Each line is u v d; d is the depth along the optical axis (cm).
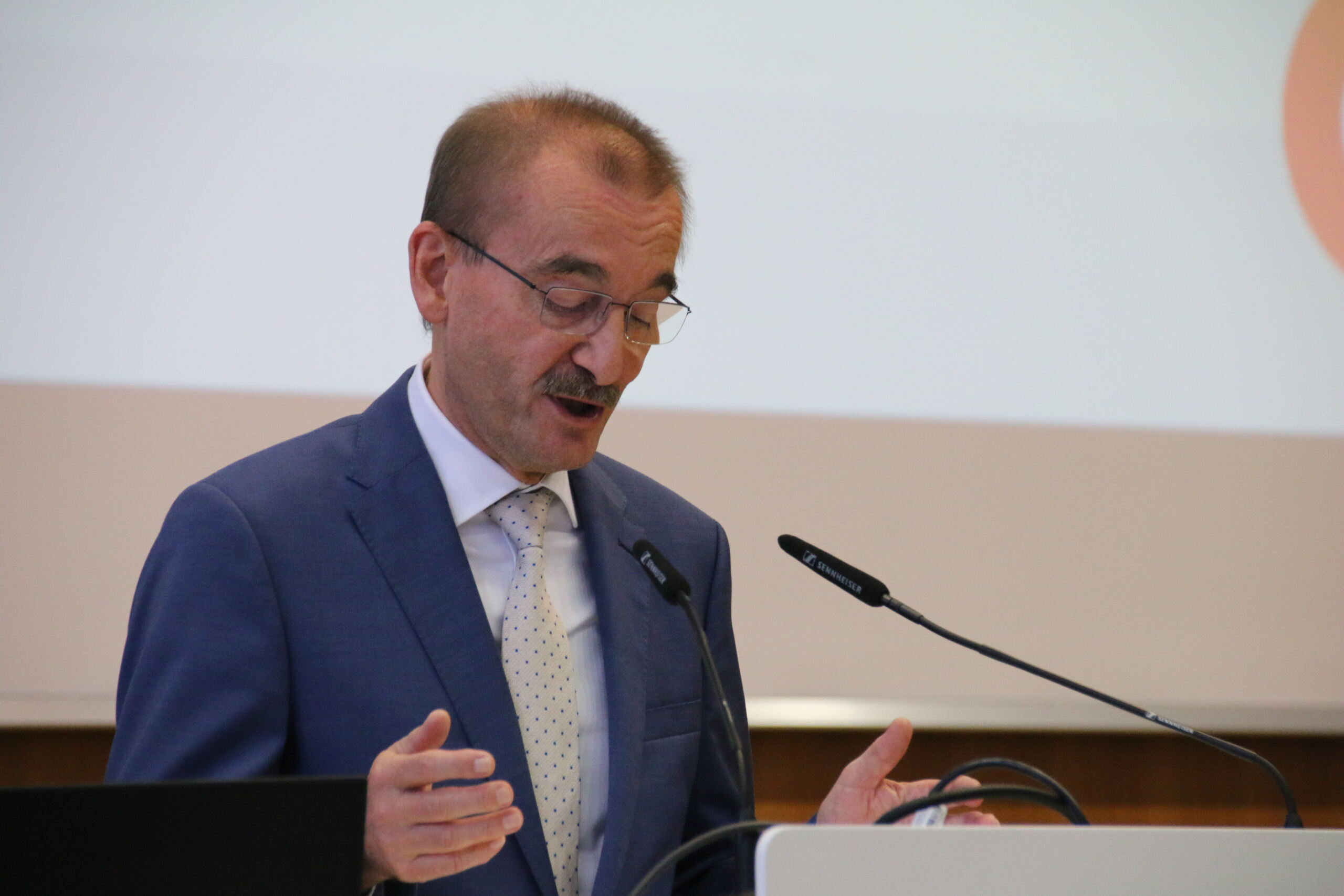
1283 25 576
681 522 326
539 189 266
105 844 168
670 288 283
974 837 173
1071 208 554
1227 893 181
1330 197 571
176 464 477
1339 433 561
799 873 166
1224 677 541
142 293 480
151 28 488
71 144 479
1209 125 566
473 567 281
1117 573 539
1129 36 566
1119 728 530
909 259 539
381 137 502
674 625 303
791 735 539
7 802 164
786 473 521
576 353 269
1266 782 556
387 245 498
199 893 171
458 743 256
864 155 541
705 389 519
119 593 471
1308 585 551
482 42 512
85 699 466
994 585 530
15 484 466
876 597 262
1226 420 554
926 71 550
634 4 529
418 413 290
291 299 489
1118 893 177
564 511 299
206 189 487
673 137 527
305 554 262
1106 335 550
